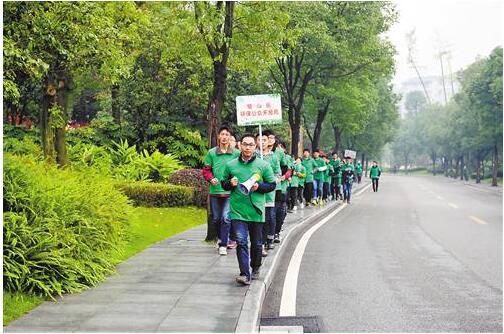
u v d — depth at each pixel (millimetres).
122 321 6055
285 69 28156
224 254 10539
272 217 10805
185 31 13086
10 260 6988
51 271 7246
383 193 39531
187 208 19688
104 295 7223
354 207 26078
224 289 7609
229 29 12680
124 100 26516
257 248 8289
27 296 6898
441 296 8195
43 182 8695
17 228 7324
